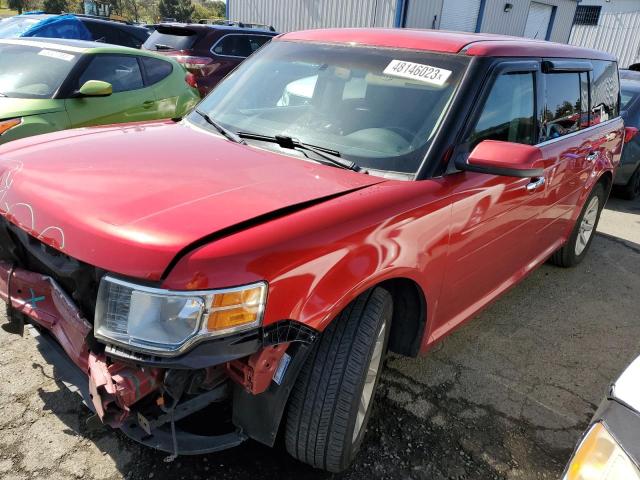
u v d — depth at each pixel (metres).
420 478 2.31
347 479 2.26
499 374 3.13
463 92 2.52
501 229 2.92
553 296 4.28
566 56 3.62
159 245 1.62
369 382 2.24
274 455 2.34
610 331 3.79
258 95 2.96
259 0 21.05
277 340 1.73
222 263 1.61
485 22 21.27
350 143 2.49
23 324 2.22
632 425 1.50
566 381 3.14
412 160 2.36
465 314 2.94
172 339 1.60
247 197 1.92
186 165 2.21
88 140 2.57
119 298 1.65
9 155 2.39
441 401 2.82
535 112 3.18
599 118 4.33
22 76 5.37
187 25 9.19
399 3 17.59
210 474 2.22
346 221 1.91
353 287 1.90
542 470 2.42
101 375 1.68
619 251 5.50
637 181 7.59
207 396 1.89
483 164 2.30
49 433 2.34
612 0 25.11
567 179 3.74
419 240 2.19
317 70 2.86
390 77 2.67
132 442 2.34
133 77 6.11
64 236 1.79
